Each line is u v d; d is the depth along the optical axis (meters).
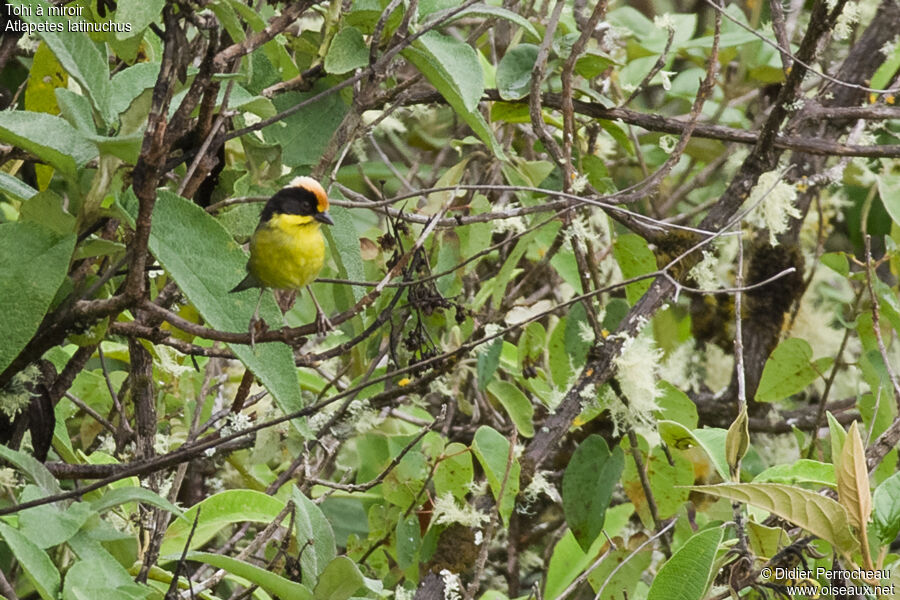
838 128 9.73
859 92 9.74
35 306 4.93
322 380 8.82
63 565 5.74
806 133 9.71
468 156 8.48
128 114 5.11
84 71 5.22
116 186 5.14
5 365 4.88
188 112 5.04
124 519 6.63
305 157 7.18
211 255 5.29
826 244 12.09
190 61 5.67
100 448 8.27
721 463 6.52
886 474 8.12
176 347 5.70
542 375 9.11
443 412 7.36
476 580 6.20
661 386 8.12
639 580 8.05
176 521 6.65
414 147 12.02
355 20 6.73
